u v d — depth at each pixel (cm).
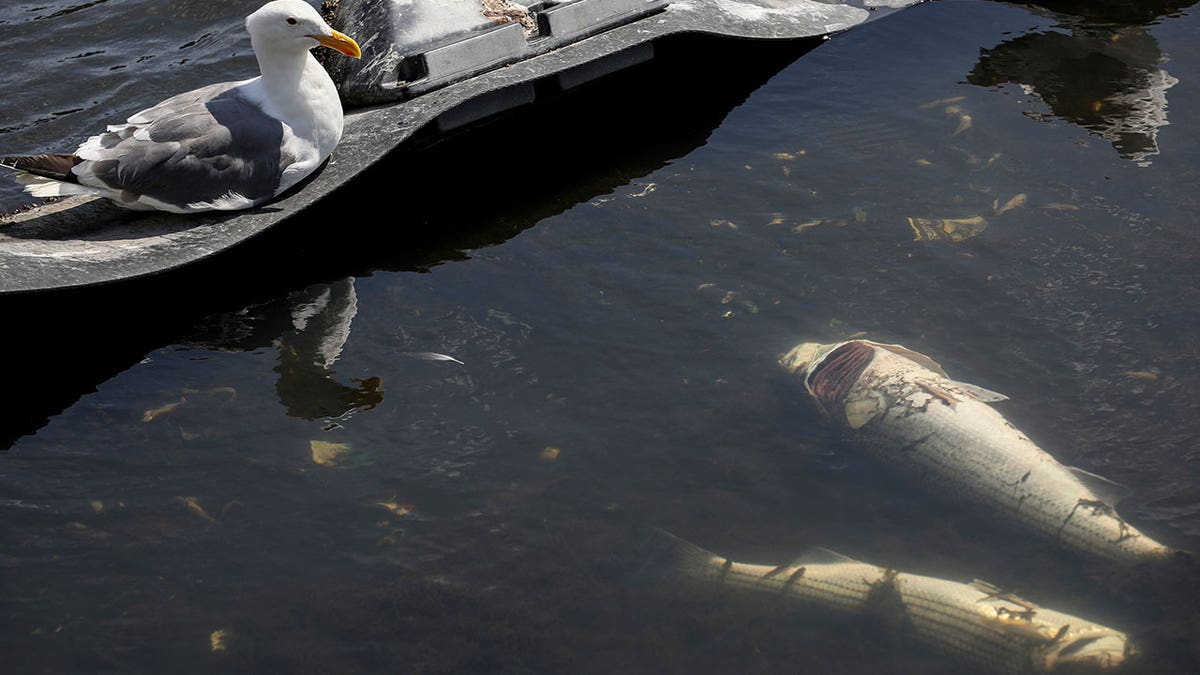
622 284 576
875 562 426
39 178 588
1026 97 689
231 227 589
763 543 437
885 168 639
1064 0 797
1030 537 432
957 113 680
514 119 738
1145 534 423
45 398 537
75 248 566
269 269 618
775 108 710
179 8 906
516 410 506
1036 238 573
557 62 677
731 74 750
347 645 407
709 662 393
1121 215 582
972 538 434
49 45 863
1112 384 488
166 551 448
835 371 501
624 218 627
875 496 456
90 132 757
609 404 506
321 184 617
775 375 514
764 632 402
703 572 426
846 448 478
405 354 545
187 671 400
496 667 395
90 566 443
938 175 628
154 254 566
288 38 585
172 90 799
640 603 416
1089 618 397
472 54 675
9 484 485
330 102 612
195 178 582
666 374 519
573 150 698
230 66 825
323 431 503
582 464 477
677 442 485
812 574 420
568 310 562
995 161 634
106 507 470
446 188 677
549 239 618
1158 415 471
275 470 484
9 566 443
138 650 409
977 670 382
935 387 481
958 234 582
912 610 404
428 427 501
